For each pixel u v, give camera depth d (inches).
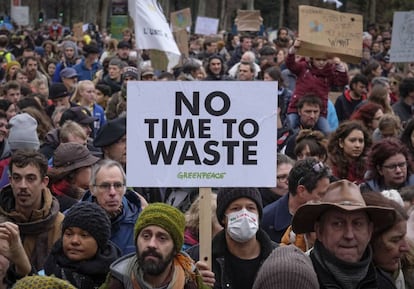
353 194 279.0
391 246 291.7
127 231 392.8
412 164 496.4
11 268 333.7
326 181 399.2
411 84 759.7
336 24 735.1
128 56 1285.7
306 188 400.5
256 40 1593.3
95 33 2420.0
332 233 277.0
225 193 344.2
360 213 277.7
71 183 442.3
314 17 733.9
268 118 334.3
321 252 279.0
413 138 532.1
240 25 1788.9
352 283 275.1
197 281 307.3
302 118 644.7
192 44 1673.2
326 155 523.5
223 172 334.0
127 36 1476.4
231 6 4010.8
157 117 334.0
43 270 353.7
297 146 525.3
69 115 631.8
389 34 1627.7
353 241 276.1
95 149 562.3
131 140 334.3
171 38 682.2
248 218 337.1
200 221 332.5
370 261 281.6
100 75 1069.1
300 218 282.8
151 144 334.0
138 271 303.0
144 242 298.0
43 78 995.9
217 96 334.0
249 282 342.3
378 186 467.2
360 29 737.0
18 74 981.8
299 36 727.1
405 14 920.3
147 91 333.4
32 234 380.5
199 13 3233.3
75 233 336.8
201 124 334.0
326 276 275.7
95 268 336.8
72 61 1333.7
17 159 380.2
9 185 393.4
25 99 687.1
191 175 334.3
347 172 521.7
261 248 347.9
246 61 868.6
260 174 334.6
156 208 302.0
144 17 671.1
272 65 986.7
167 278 302.5
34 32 2485.2
